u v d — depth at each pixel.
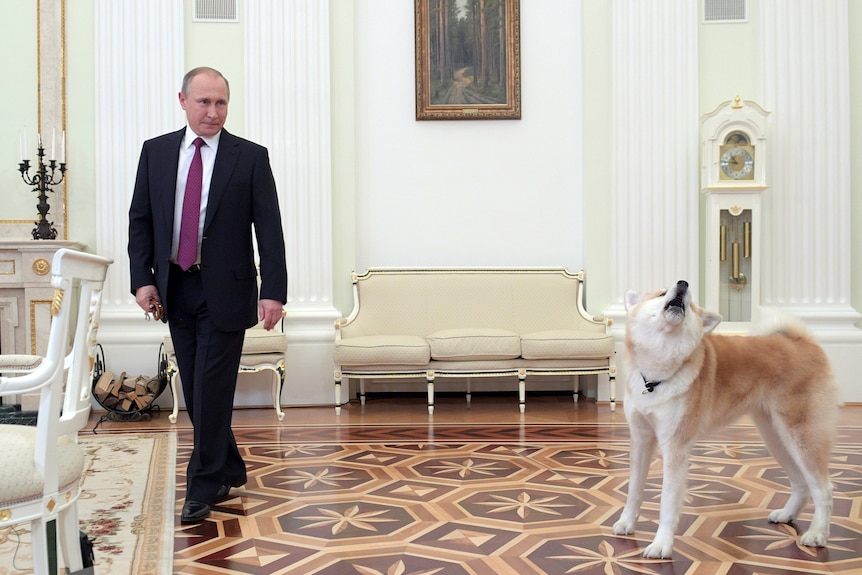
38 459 1.78
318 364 5.96
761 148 5.81
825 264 6.09
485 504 3.24
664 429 2.61
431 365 5.56
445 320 6.12
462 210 6.41
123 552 2.65
